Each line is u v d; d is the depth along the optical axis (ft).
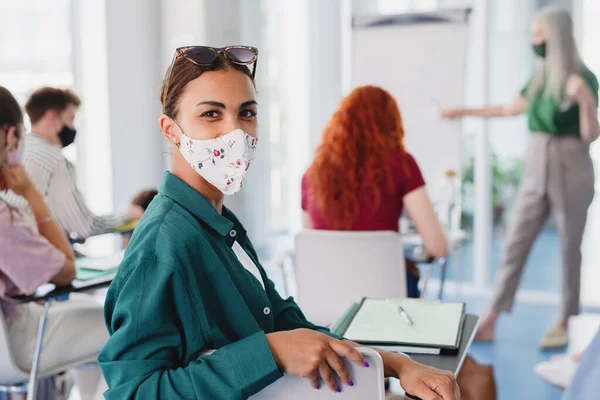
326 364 3.27
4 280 7.11
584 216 11.87
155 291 3.34
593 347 5.71
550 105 11.78
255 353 3.28
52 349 7.43
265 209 15.92
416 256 8.47
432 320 4.95
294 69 15.61
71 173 9.35
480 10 13.87
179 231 3.50
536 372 10.59
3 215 6.98
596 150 13.03
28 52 14.57
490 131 14.08
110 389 3.34
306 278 8.00
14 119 7.18
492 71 14.02
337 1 15.23
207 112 3.68
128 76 15.37
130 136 15.49
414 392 3.69
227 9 15.51
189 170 3.83
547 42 11.83
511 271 12.06
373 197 7.95
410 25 12.69
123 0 15.16
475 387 5.18
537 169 12.01
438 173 12.55
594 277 13.61
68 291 7.18
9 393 8.11
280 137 15.80
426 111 12.64
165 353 3.37
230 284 3.63
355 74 13.12
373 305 5.32
